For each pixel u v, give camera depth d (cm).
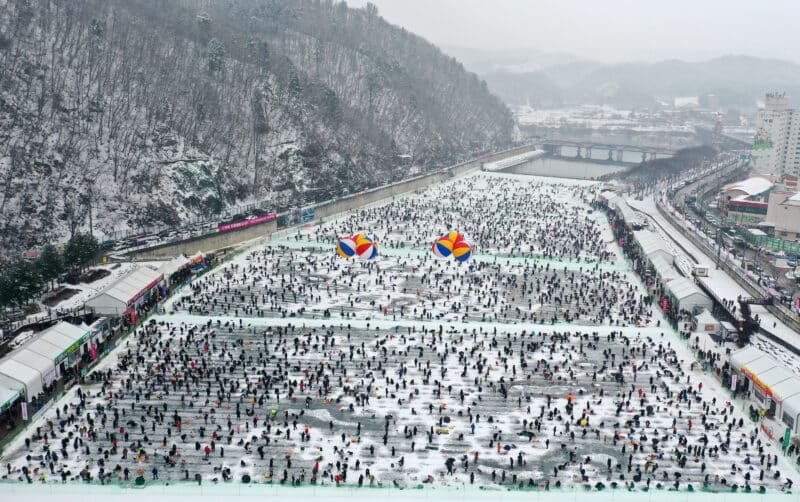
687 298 14138
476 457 8644
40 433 9038
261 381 10712
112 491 7600
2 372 9444
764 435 9469
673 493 7712
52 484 7669
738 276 17250
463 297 15700
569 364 11819
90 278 15362
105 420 9375
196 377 10594
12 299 12506
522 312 14675
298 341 12350
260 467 8400
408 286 16475
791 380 9888
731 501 7669
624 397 10531
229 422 9200
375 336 12950
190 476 8094
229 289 15688
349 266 18125
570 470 8525
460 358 11950
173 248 18588
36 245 18050
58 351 10475
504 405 10262
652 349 12575
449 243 14512
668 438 9350
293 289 15862
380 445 9050
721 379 11331
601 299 15662
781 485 8175
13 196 18638
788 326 13975
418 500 7656
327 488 7775
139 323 13138
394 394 10481
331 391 10562
